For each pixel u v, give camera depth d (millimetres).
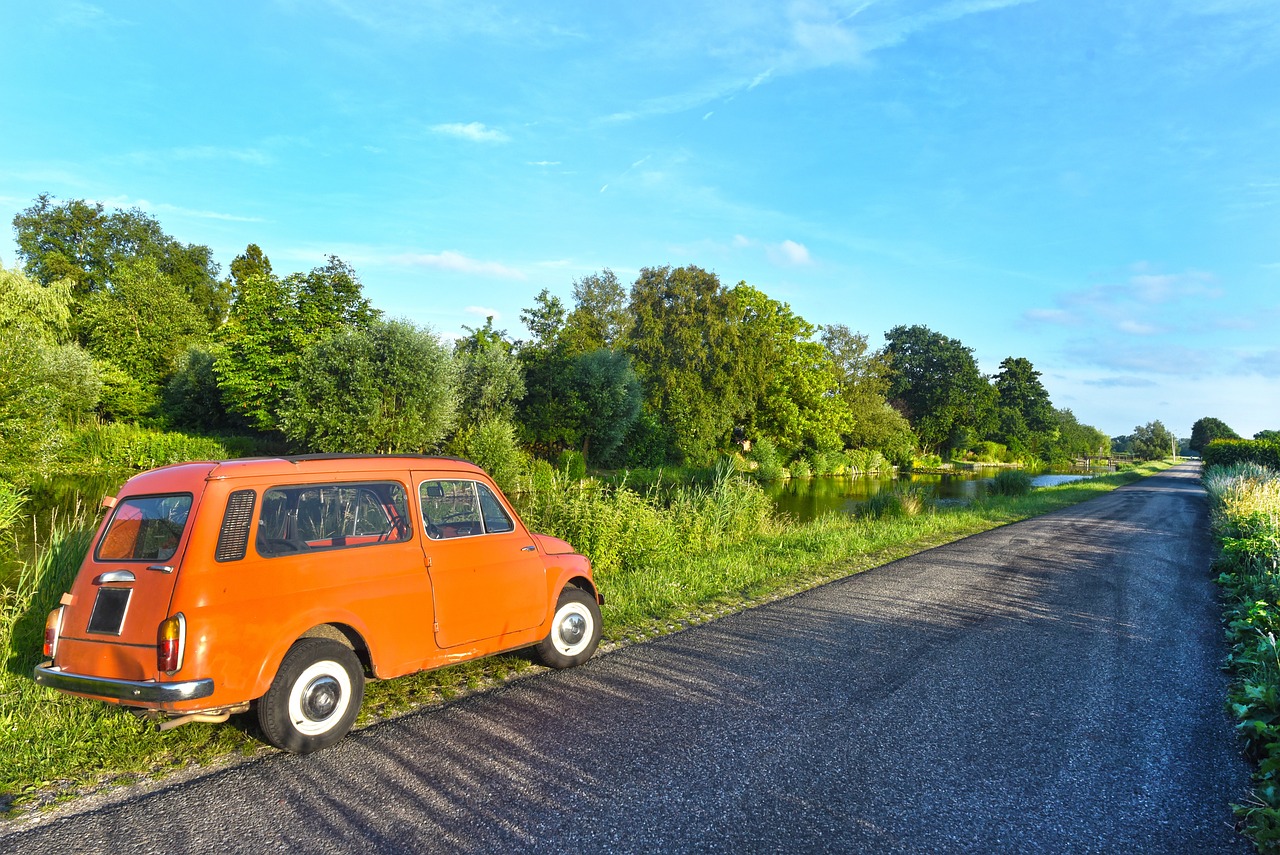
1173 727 4941
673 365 52438
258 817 3627
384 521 5059
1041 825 3609
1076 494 31875
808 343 63969
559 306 47688
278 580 4383
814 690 5656
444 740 4609
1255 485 19203
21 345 19750
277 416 35625
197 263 71312
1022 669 6258
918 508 23781
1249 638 6809
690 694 5539
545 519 11805
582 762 4293
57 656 4402
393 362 29938
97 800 3797
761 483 50438
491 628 5543
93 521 8336
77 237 65500
